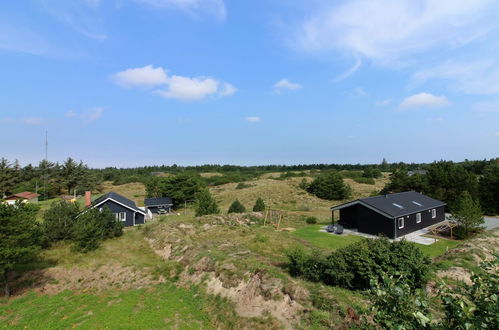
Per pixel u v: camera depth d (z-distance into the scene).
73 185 70.62
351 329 4.57
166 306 13.44
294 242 22.98
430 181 37.84
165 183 49.38
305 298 11.16
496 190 35.03
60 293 15.27
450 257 16.30
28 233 15.43
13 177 63.97
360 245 12.66
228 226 27.84
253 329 10.79
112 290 15.52
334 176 58.62
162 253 20.98
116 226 25.52
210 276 15.37
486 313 3.40
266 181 73.88
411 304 3.68
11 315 13.11
